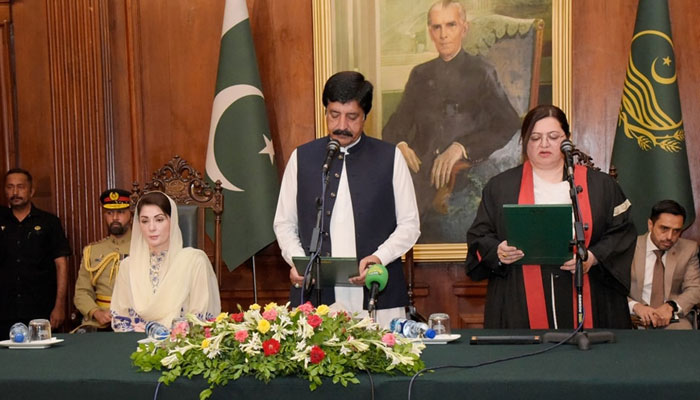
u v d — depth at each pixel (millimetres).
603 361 2279
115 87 5707
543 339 2641
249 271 5512
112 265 5039
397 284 3498
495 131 5270
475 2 5277
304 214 3549
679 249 4621
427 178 5344
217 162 5168
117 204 5074
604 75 5195
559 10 5168
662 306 4379
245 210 5094
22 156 5789
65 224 5738
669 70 4844
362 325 2293
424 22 5332
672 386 2021
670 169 4793
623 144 4922
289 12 5500
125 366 2393
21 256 5516
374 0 5375
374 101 5391
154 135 5664
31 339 2855
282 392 2162
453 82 5312
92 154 5711
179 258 3789
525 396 2068
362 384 2127
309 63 5484
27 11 5777
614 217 3311
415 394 2113
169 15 5633
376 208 3512
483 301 5305
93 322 4855
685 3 5129
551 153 3314
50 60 5746
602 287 3295
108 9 5688
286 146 5496
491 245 3291
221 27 5594
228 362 2197
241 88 5172
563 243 2885
